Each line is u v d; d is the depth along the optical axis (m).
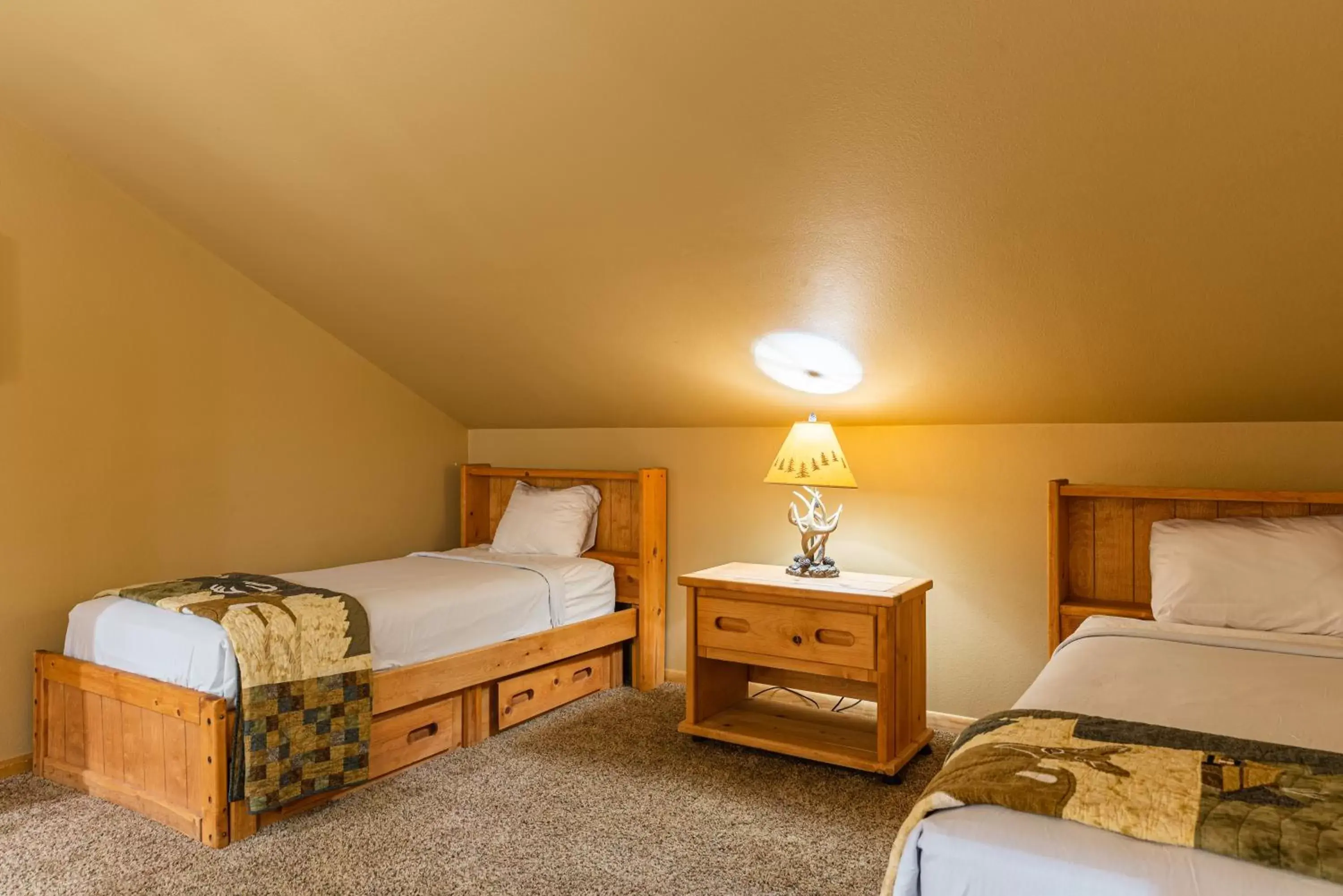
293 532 4.02
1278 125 1.91
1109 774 1.47
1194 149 2.02
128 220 3.41
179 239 3.58
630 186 2.63
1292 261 2.27
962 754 1.69
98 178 3.32
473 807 2.71
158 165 3.17
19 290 3.09
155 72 2.68
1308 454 2.88
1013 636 3.37
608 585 4.01
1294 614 2.52
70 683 2.90
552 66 2.27
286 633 2.63
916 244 2.54
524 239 3.03
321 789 2.64
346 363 4.25
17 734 3.09
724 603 3.27
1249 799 1.35
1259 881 1.18
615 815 2.65
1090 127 2.03
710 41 2.07
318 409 4.12
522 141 2.56
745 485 3.98
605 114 2.38
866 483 3.66
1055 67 1.91
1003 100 2.02
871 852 2.41
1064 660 2.36
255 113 2.75
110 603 2.93
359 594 3.07
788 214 2.56
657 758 3.13
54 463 3.19
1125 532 3.15
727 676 3.57
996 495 3.39
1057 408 3.16
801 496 3.82
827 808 2.71
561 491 4.38
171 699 2.55
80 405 3.26
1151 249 2.34
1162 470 3.11
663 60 2.16
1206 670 2.16
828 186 2.42
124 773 2.75
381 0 2.19
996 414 3.30
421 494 4.65
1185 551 2.76
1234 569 2.64
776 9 1.95
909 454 3.56
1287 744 1.65
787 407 3.66
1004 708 3.39
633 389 3.88
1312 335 2.50
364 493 4.34
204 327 3.67
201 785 2.49
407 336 3.99
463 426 4.88
